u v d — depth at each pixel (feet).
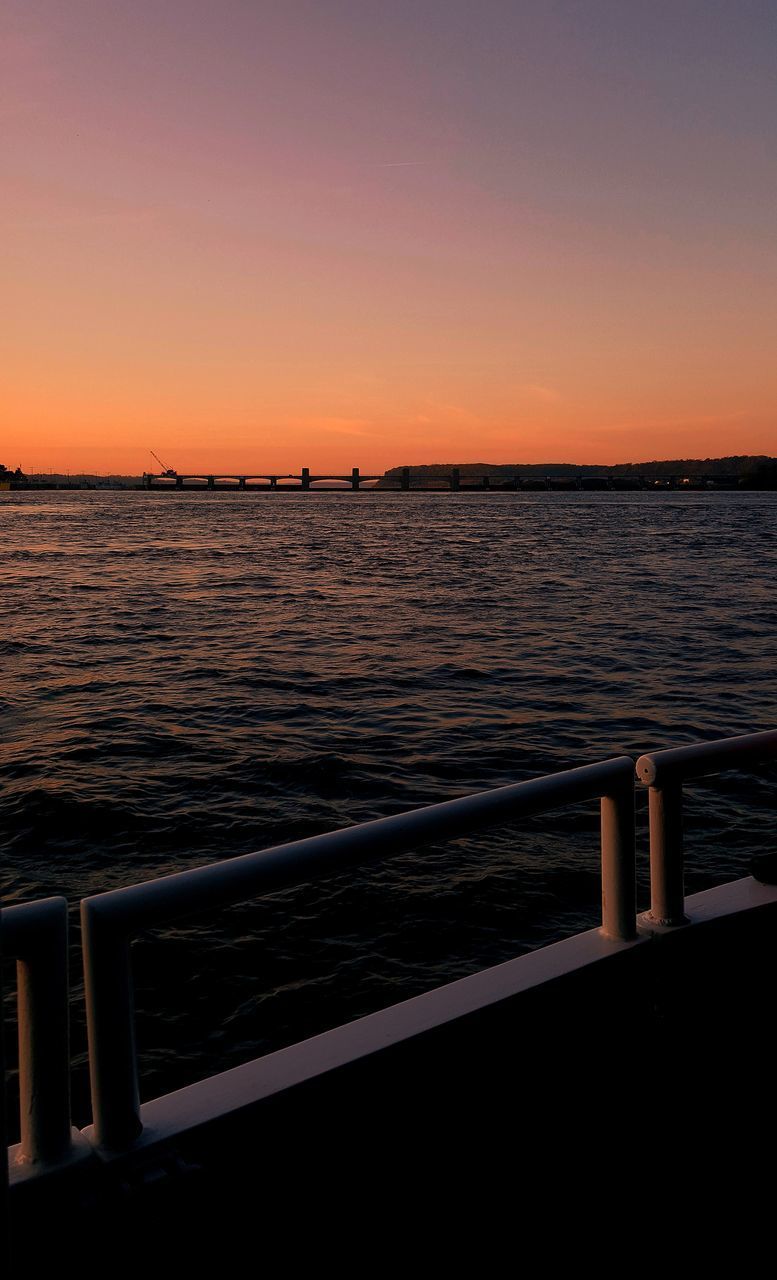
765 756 9.21
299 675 62.69
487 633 83.61
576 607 104.58
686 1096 7.89
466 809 7.12
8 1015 19.03
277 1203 6.43
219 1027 20.66
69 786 37.55
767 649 73.41
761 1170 7.23
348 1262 6.17
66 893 27.94
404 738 45.62
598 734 46.83
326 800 36.27
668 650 73.15
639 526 336.70
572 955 8.43
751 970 9.19
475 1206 6.71
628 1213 6.77
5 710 52.75
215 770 40.01
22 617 96.68
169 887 5.90
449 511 535.60
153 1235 5.89
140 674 63.57
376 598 115.24
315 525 363.97
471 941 24.47
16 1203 5.68
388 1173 6.82
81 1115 17.28
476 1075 7.58
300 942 24.27
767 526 329.72
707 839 31.07
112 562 178.91
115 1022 5.88
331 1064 6.93
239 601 112.47
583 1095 7.72
